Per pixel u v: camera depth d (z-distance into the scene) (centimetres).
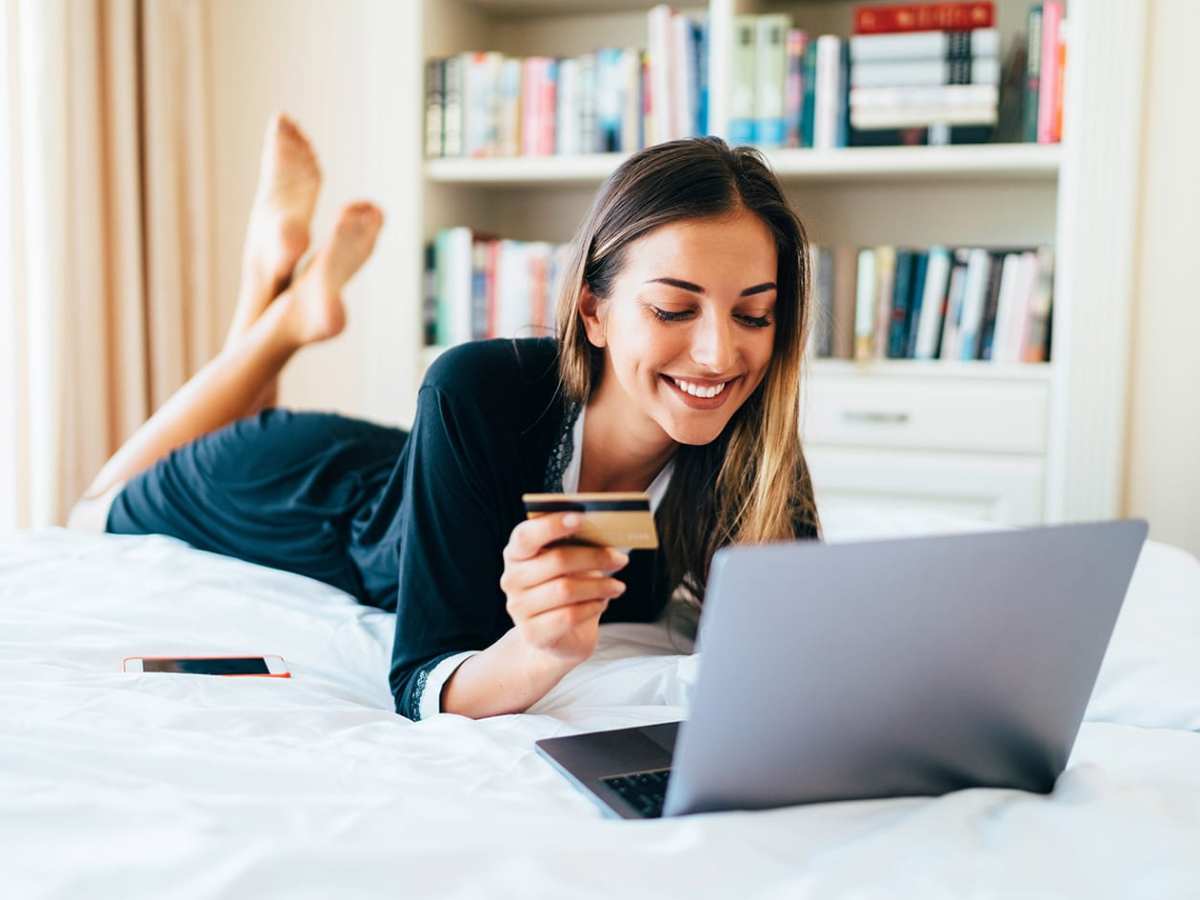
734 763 77
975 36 257
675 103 276
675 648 141
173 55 299
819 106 266
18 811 80
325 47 318
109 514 196
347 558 166
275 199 222
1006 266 260
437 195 299
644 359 111
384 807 82
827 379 268
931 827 77
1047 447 257
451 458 121
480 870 72
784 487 129
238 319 230
